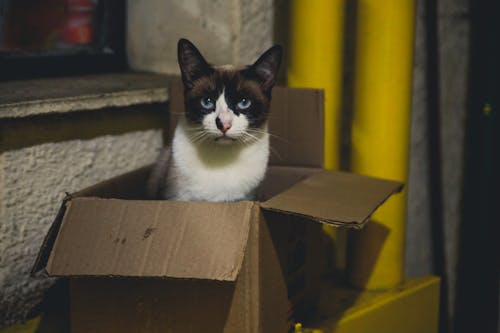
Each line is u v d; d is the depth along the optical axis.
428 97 2.24
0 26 1.89
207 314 1.20
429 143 2.28
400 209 1.88
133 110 1.72
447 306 2.37
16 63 1.77
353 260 1.92
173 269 1.08
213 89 1.44
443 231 2.33
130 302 1.24
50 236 1.19
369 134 1.84
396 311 1.85
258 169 1.49
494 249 2.22
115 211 1.17
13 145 1.45
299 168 1.62
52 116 1.52
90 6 2.01
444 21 2.18
